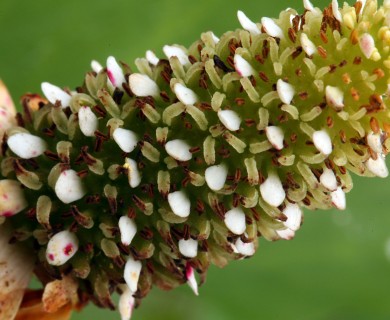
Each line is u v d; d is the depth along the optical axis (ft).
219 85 0.37
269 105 0.37
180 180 0.37
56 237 0.37
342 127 0.37
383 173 0.37
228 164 0.37
